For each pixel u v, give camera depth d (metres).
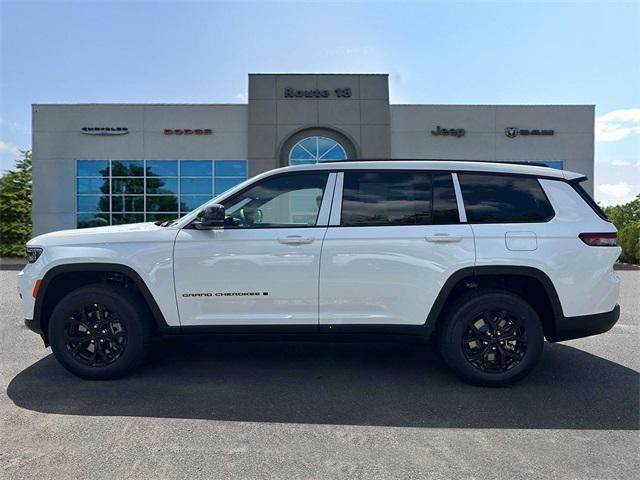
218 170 20.89
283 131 20.50
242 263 4.33
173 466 3.01
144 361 5.07
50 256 4.44
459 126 21.02
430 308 4.31
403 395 4.20
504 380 4.33
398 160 4.57
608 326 4.35
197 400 4.05
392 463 3.06
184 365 4.99
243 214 4.49
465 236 4.29
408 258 4.30
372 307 4.34
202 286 4.36
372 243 4.30
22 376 4.64
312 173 4.53
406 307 4.32
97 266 4.39
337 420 3.69
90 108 20.67
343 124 20.58
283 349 5.58
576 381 4.59
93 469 2.96
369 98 20.67
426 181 4.47
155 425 3.58
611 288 4.34
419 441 3.36
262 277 4.33
